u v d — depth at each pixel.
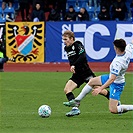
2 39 59.78
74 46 30.14
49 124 26.92
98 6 75.50
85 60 30.25
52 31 59.88
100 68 59.03
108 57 59.50
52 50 60.09
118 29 59.03
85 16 66.81
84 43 59.50
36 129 25.33
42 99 37.75
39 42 60.12
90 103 35.81
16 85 46.31
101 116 29.89
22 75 54.31
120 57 27.14
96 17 74.00
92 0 76.38
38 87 44.97
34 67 60.91
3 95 39.88
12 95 39.91
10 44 60.12
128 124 26.95
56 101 36.75
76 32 59.59
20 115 30.25
